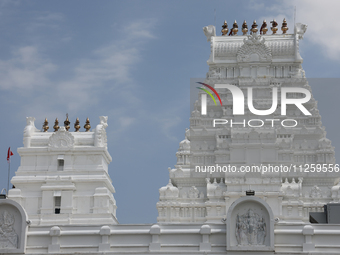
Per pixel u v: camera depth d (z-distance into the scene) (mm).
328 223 87000
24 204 117812
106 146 122812
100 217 115625
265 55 130750
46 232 82625
